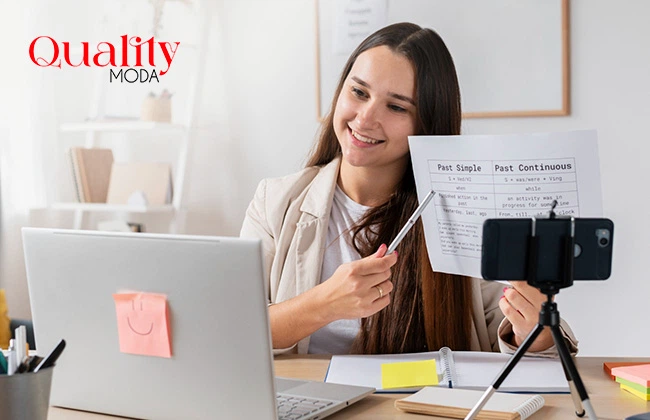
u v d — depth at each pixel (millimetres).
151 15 3018
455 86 1639
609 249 975
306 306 1450
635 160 2529
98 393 1120
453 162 1244
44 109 2980
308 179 1767
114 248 1053
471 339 1608
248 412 1008
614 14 2512
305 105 2820
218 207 2955
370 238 1662
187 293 1008
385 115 1573
